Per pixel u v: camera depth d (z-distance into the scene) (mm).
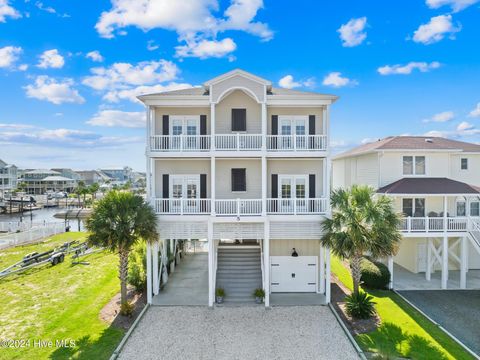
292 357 11234
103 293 16922
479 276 20109
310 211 17234
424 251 20875
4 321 13625
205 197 17953
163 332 12953
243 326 13508
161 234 16188
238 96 17781
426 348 11594
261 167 17672
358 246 13656
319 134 17703
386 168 21016
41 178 108188
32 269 21359
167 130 17656
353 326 13359
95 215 13852
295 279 17625
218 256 18766
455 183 19938
